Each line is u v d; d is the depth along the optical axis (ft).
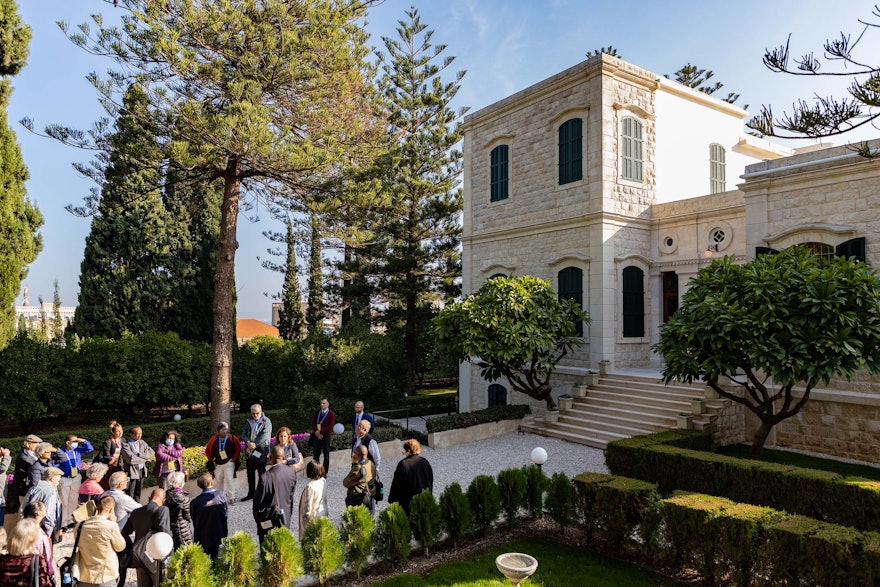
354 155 54.80
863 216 39.19
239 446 34.12
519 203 63.36
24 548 17.46
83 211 54.65
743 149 71.31
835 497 24.73
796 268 33.71
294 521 29.81
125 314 73.72
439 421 48.03
